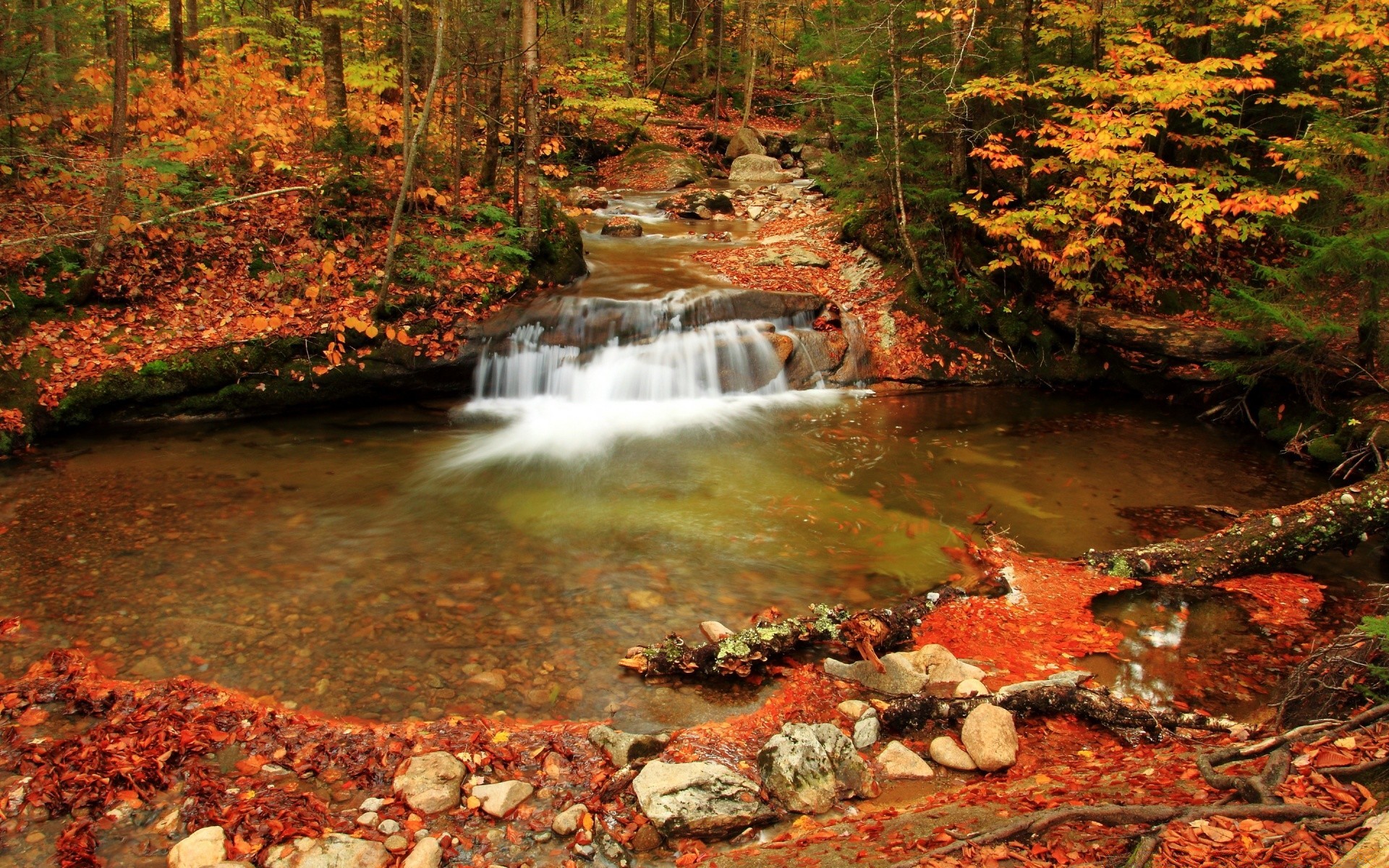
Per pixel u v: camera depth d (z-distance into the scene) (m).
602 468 8.66
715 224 17.86
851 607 5.99
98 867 3.38
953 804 3.60
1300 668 4.46
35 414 8.46
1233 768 3.37
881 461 9.15
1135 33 11.08
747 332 11.63
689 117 29.61
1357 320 10.72
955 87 12.11
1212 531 7.52
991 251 12.92
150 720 4.30
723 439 9.70
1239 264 13.39
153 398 9.08
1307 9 11.16
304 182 11.71
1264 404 10.86
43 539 6.41
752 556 6.72
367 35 15.88
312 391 9.77
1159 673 5.21
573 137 22.77
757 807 3.79
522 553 6.59
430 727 4.36
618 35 29.31
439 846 3.51
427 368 10.17
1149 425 10.78
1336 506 6.59
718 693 4.87
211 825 3.59
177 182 10.59
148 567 6.03
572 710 4.62
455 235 11.75
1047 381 12.22
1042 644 5.52
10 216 10.07
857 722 4.54
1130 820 2.95
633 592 6.02
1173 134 12.66
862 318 12.62
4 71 9.80
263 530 6.78
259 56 12.74
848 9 14.16
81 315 9.41
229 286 10.27
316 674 4.82
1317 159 10.03
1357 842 2.51
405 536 6.82
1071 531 7.47
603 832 3.65
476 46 12.75
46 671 4.73
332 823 3.66
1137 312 12.40
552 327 10.88
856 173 13.39
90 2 10.69
